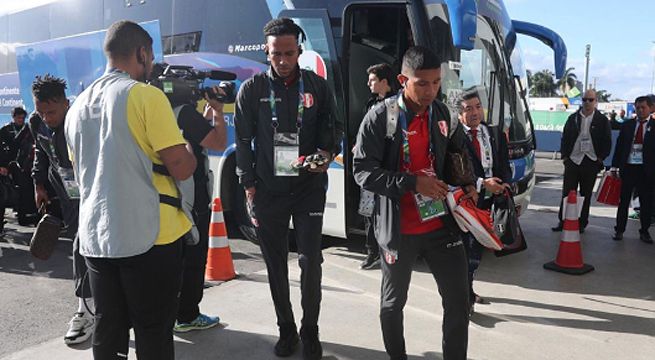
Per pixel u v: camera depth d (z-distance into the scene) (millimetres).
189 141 2900
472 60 5844
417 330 3895
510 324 4039
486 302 4488
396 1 5312
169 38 7164
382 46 5969
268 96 3303
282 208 3328
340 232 5676
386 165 2820
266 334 3832
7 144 7574
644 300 4555
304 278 3342
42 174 4293
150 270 2359
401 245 2852
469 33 4715
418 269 5355
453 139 2908
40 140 3621
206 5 6770
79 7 8266
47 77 3492
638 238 6812
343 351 3557
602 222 7848
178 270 2475
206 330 3889
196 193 3633
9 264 5906
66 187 3537
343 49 5477
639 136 6496
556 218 8156
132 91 2285
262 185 3348
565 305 4430
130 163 2283
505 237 4039
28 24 9273
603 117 6852
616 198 6828
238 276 5148
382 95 4867
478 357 3504
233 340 3736
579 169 6977
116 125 2262
